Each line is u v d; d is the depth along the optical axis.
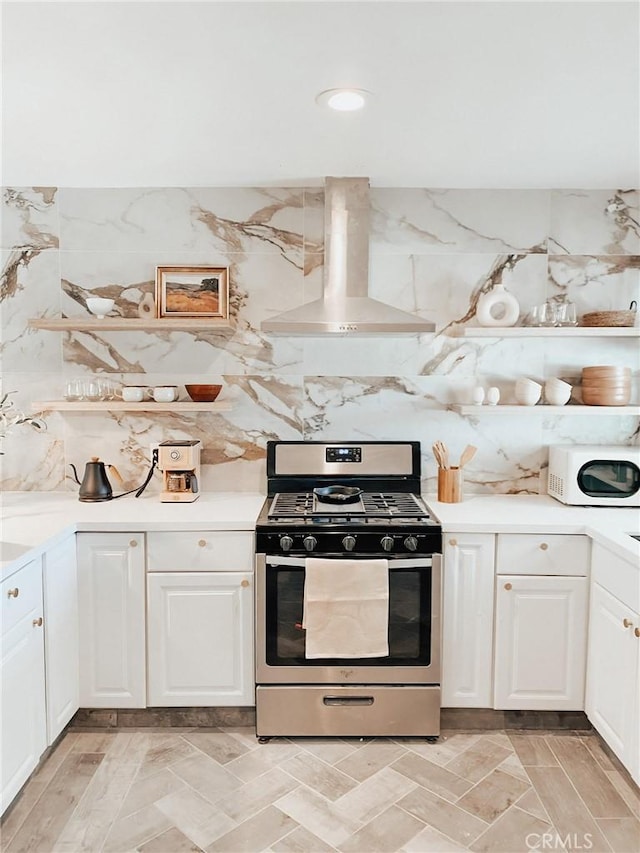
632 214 3.10
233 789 2.28
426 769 2.41
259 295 3.12
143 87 1.98
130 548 2.58
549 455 3.15
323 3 1.51
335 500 2.89
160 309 3.08
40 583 2.26
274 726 2.59
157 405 2.94
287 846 2.01
